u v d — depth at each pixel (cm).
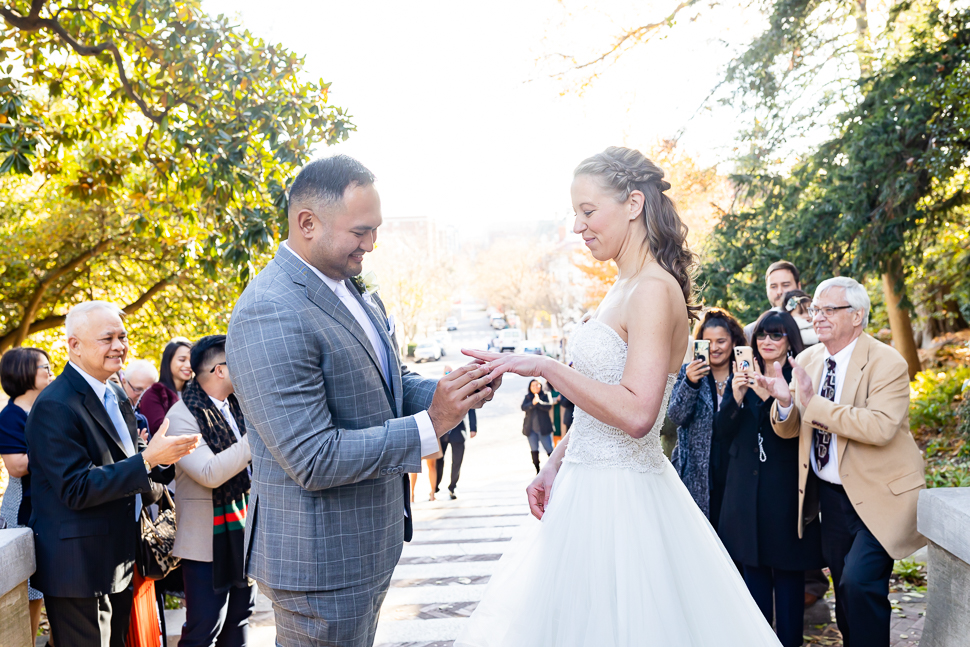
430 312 5350
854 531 289
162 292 1054
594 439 205
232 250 552
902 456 280
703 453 339
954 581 228
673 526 203
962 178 850
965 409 715
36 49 570
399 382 225
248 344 186
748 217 884
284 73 540
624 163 206
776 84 855
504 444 1664
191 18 511
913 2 802
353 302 221
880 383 284
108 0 513
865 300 299
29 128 506
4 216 957
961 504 222
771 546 303
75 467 257
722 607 199
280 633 206
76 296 1051
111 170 677
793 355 344
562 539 202
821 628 357
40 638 382
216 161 516
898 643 324
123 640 293
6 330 1020
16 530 248
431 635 366
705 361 334
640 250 207
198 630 300
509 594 213
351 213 193
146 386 493
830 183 824
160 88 539
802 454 300
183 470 297
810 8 819
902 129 741
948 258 1090
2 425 338
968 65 700
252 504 204
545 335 5744
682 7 870
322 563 194
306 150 546
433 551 561
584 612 192
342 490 198
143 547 295
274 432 182
